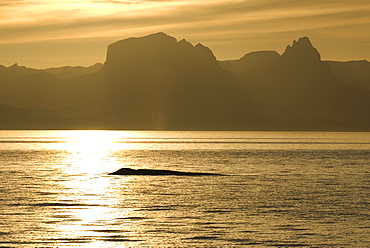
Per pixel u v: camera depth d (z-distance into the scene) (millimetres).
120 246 78438
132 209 106750
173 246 78562
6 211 103500
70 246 78250
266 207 109125
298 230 87938
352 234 85500
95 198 121625
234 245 79062
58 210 105312
